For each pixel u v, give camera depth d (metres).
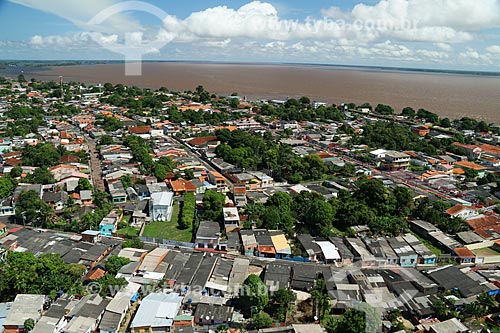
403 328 52.78
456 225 82.06
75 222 82.06
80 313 53.31
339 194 95.44
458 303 57.81
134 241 74.00
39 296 56.25
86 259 67.81
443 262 72.75
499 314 56.88
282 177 114.94
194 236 80.56
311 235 80.81
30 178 105.50
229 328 53.97
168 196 92.19
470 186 107.88
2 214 88.56
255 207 85.62
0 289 57.00
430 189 108.38
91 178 113.50
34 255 66.94
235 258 70.81
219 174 111.19
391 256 71.75
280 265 67.19
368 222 83.62
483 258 72.50
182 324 53.59
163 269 65.06
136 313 53.97
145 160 118.94
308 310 58.22
